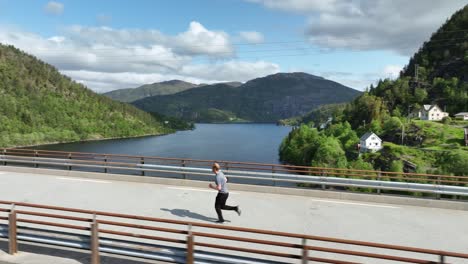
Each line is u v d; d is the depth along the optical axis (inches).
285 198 516.1
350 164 2812.5
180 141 5969.5
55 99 7396.7
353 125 5693.9
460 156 2741.1
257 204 478.0
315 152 3068.4
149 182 610.2
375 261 303.7
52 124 6171.3
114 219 399.9
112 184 595.2
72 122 6545.3
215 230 370.3
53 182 607.2
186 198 502.6
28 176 666.2
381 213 447.2
